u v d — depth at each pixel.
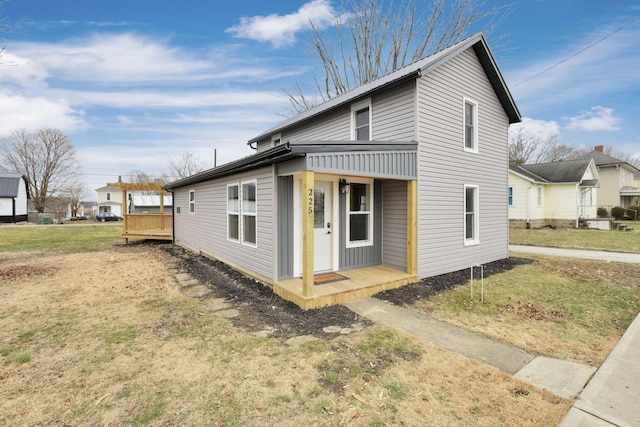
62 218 38.56
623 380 2.90
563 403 2.58
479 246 8.40
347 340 3.80
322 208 6.58
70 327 4.18
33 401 2.58
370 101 7.61
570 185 18.52
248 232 7.17
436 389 2.78
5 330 4.07
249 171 6.95
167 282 6.68
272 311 4.86
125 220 13.77
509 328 4.20
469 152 7.97
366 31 18.27
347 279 6.12
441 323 4.38
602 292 5.85
